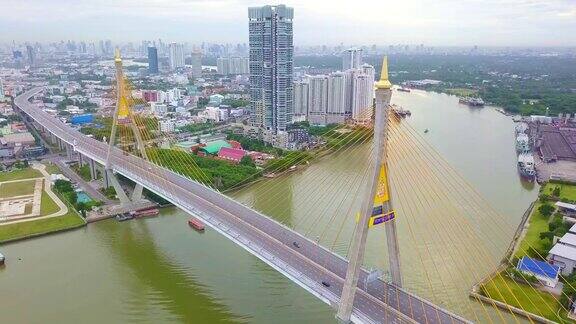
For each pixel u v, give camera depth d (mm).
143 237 108250
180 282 86375
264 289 83312
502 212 114688
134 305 79125
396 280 68562
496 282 82438
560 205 115250
